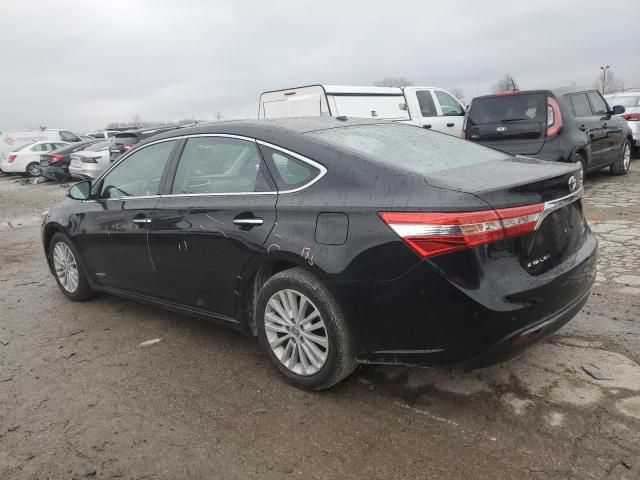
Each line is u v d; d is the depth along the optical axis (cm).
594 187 959
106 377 369
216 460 275
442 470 257
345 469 263
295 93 1167
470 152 372
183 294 403
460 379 336
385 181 297
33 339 443
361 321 299
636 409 292
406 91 1246
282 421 305
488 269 271
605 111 993
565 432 278
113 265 461
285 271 330
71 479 266
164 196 409
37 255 771
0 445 296
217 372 368
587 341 374
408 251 277
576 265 310
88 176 1736
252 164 356
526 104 842
